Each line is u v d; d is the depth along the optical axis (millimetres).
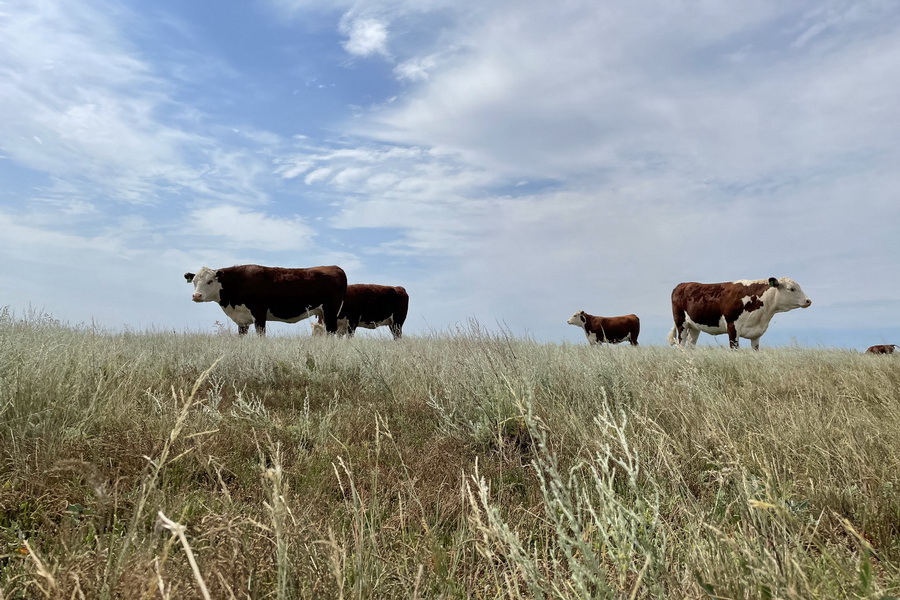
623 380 6027
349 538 2498
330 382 6871
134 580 1660
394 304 18391
